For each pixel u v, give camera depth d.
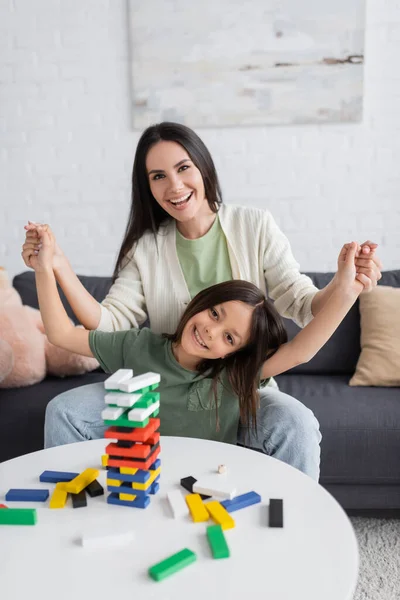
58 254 1.37
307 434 1.25
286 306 1.42
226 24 2.40
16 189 2.64
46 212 2.65
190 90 2.47
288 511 0.91
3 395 1.65
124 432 0.92
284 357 1.28
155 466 0.98
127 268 1.55
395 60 2.38
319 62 2.39
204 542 0.83
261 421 1.29
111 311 1.48
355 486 1.51
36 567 0.78
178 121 2.50
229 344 1.23
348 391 1.67
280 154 2.50
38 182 2.63
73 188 2.62
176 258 1.48
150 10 2.42
